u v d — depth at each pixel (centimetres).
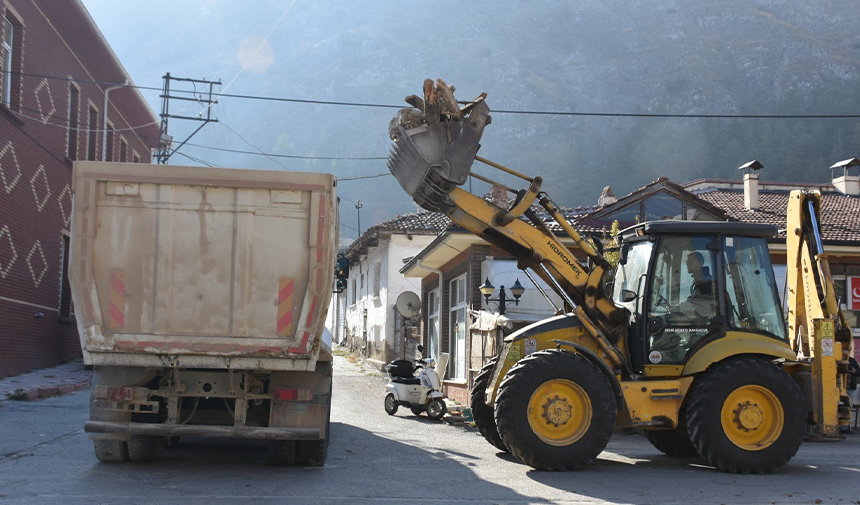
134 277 714
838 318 938
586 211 2430
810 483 800
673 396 877
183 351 710
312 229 725
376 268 3120
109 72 2364
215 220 723
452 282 2038
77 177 712
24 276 1798
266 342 716
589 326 912
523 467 859
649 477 816
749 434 866
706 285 925
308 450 809
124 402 723
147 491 656
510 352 921
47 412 1210
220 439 1041
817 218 962
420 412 1516
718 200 2491
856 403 1447
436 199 885
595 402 832
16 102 1738
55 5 1892
